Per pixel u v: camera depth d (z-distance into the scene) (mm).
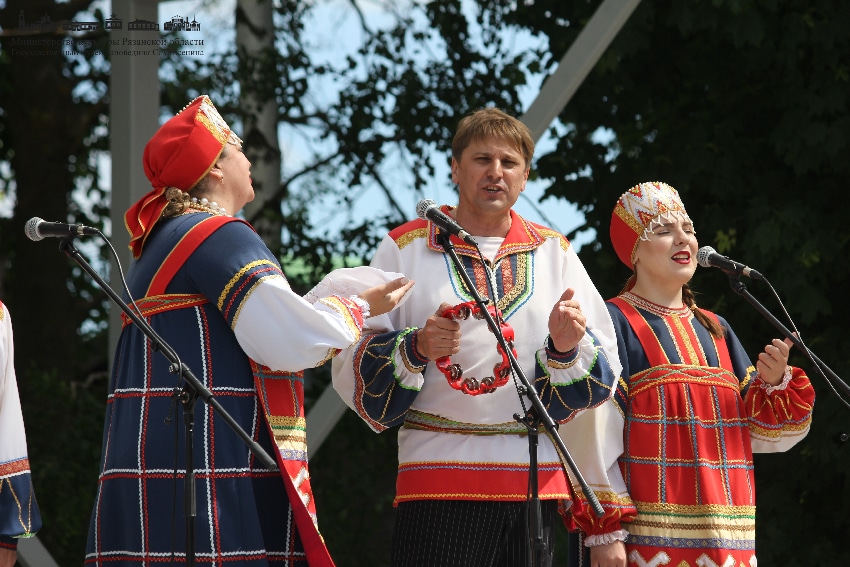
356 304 6539
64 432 16781
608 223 15547
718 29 14766
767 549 14234
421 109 19062
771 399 8117
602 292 15273
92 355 22781
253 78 19344
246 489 6230
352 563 17344
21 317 20359
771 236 14266
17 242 20703
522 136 7469
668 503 7848
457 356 7109
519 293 7270
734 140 14922
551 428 6438
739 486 7973
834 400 14000
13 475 6770
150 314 6441
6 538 6719
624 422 8008
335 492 17375
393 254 7477
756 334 14742
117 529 6297
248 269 6293
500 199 7363
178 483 6180
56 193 20844
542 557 6520
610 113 15789
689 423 7969
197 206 6707
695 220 15078
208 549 6094
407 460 7172
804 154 14461
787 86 14664
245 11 19844
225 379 6336
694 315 8461
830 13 14555
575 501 7777
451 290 7281
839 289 14758
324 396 12359
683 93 15492
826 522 14297
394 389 6953
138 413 6336
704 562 7754
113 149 12852
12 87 21312
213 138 6723
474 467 6984
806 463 14281
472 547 6945
